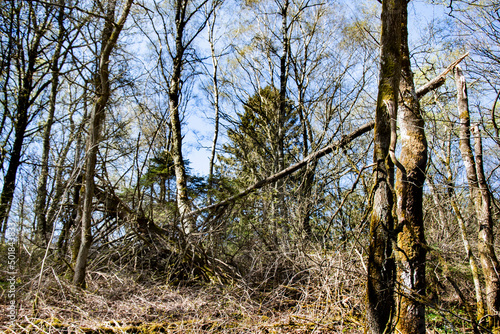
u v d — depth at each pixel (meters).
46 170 11.13
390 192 3.99
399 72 4.18
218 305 5.94
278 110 17.08
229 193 9.76
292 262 7.39
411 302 4.24
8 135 12.45
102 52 6.28
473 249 6.27
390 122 4.00
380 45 4.32
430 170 6.71
